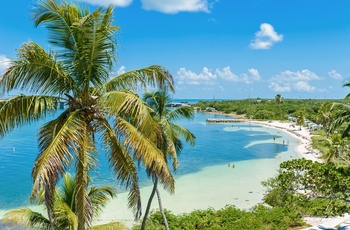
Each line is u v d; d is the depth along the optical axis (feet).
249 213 72.49
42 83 26.30
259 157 179.42
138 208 29.68
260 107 462.19
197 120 440.86
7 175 127.03
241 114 500.33
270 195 84.33
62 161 23.40
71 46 27.02
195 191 112.06
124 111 26.58
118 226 39.83
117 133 26.78
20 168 139.33
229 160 170.50
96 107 27.32
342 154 63.98
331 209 54.39
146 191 111.14
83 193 26.53
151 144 27.25
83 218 26.22
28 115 26.02
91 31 25.17
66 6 25.94
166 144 48.24
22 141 222.89
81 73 27.61
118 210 90.17
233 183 123.13
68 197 35.32
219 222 70.08
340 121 60.90
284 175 53.62
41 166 22.18
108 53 27.35
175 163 49.96
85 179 27.25
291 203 55.57
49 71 26.04
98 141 29.19
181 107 54.80
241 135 281.74
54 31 26.20
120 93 26.16
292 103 508.12
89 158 27.17
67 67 27.66
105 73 28.68
